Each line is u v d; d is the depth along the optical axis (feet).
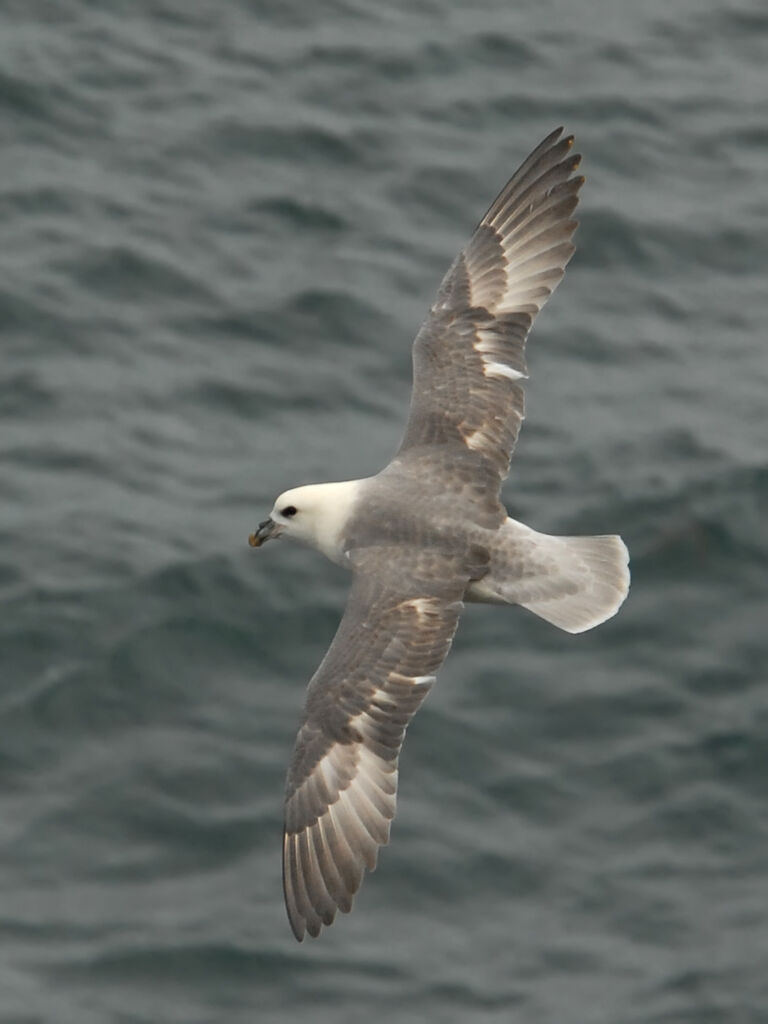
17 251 79.36
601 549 42.50
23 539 67.31
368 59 92.58
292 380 75.41
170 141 86.33
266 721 62.39
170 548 67.36
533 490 71.26
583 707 63.00
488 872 58.49
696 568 68.54
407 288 80.02
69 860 57.98
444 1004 54.95
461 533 42.39
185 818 59.11
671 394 77.00
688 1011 54.90
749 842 59.72
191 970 55.47
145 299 78.18
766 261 84.79
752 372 78.79
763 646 65.51
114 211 82.07
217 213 83.05
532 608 41.52
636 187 87.56
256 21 94.84
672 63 95.91
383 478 44.01
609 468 72.33
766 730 62.44
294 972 55.57
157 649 64.28
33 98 87.04
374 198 84.89
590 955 56.59
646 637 65.72
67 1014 53.83
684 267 84.02
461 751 61.36
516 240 47.29
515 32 96.17
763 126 92.17
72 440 71.72
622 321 80.94
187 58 91.45
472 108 90.53
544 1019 54.60
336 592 66.95
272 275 80.07
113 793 59.72
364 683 40.63
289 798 40.88
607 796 60.70
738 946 56.80
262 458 71.82
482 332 46.62
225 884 57.62
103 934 56.13
